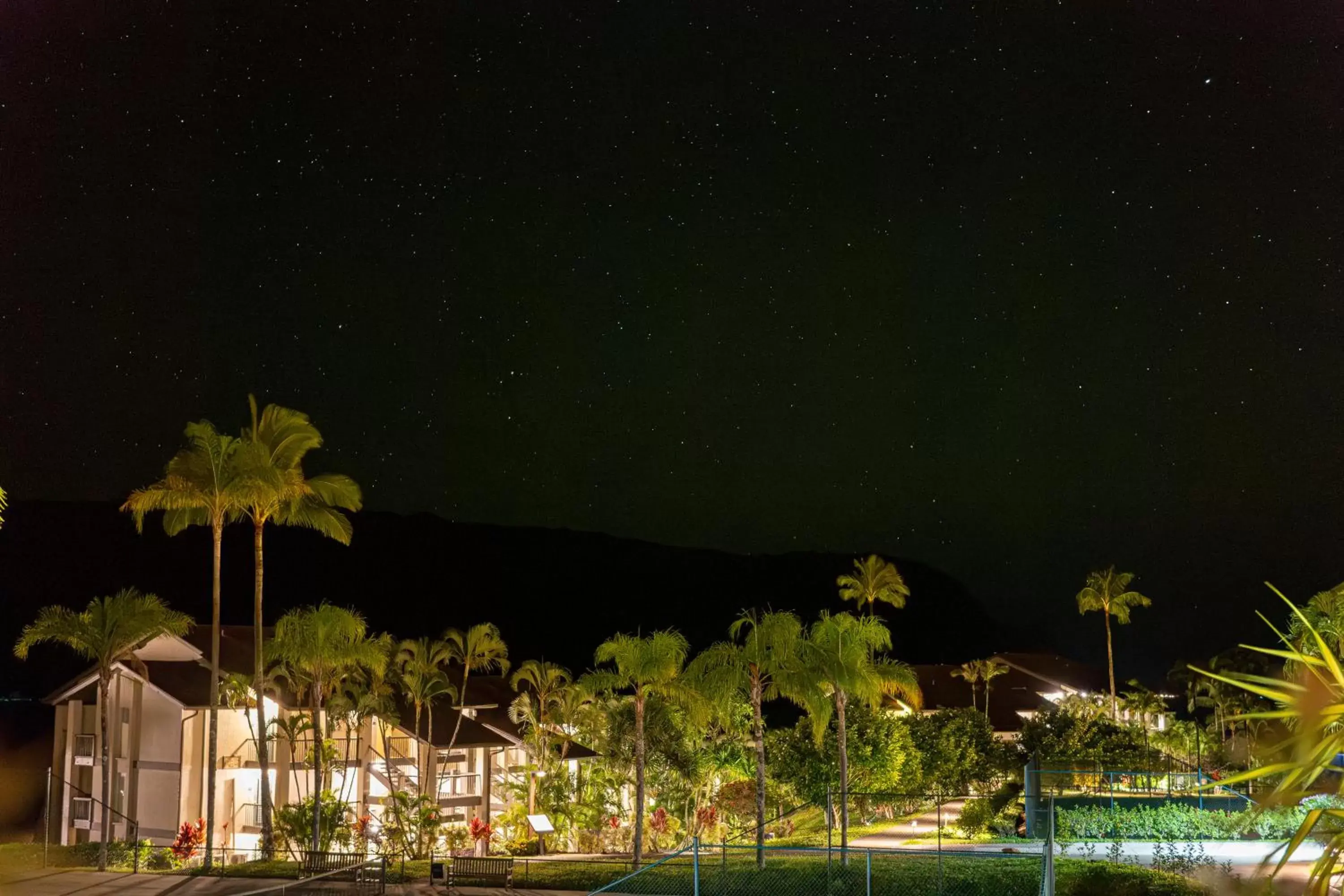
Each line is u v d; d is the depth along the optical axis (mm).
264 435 44406
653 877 30766
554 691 61500
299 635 45562
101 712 46188
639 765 39594
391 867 35156
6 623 143375
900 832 42719
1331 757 4551
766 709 82250
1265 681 4734
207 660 52375
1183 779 34375
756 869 31328
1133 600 85750
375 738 55281
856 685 39344
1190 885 22406
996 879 25828
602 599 193875
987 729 58000
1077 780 35969
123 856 37094
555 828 53062
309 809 45062
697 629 190375
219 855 41438
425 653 63312
